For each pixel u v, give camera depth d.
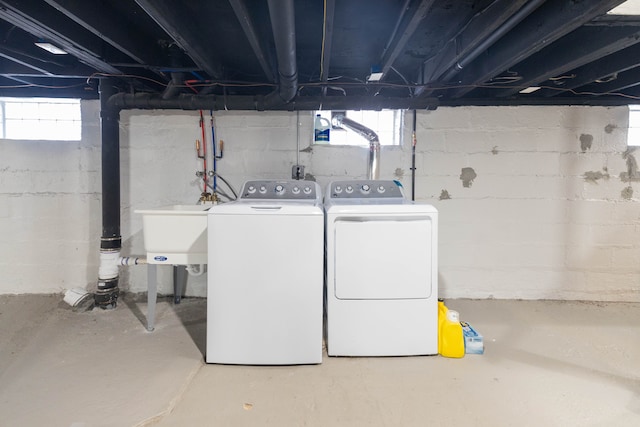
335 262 1.94
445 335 1.98
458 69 2.16
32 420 1.46
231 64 2.54
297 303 1.88
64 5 1.49
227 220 1.86
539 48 1.75
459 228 2.88
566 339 2.21
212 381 1.75
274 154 2.87
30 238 2.85
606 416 1.50
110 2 1.76
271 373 1.82
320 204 2.28
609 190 2.83
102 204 2.63
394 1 1.74
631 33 1.61
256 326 1.88
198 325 2.38
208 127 2.85
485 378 1.78
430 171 2.87
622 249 2.85
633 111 2.89
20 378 1.75
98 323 2.38
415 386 1.71
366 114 2.97
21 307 2.63
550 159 2.83
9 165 2.81
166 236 2.19
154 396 1.61
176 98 2.58
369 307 1.96
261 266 1.87
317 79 2.73
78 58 2.17
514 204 2.86
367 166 2.84
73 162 2.83
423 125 2.85
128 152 2.84
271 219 1.86
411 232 1.94
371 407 1.56
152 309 2.28
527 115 2.82
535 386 1.71
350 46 2.26
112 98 2.55
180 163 2.86
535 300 2.89
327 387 1.70
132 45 1.99
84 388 1.67
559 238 2.87
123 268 2.91
